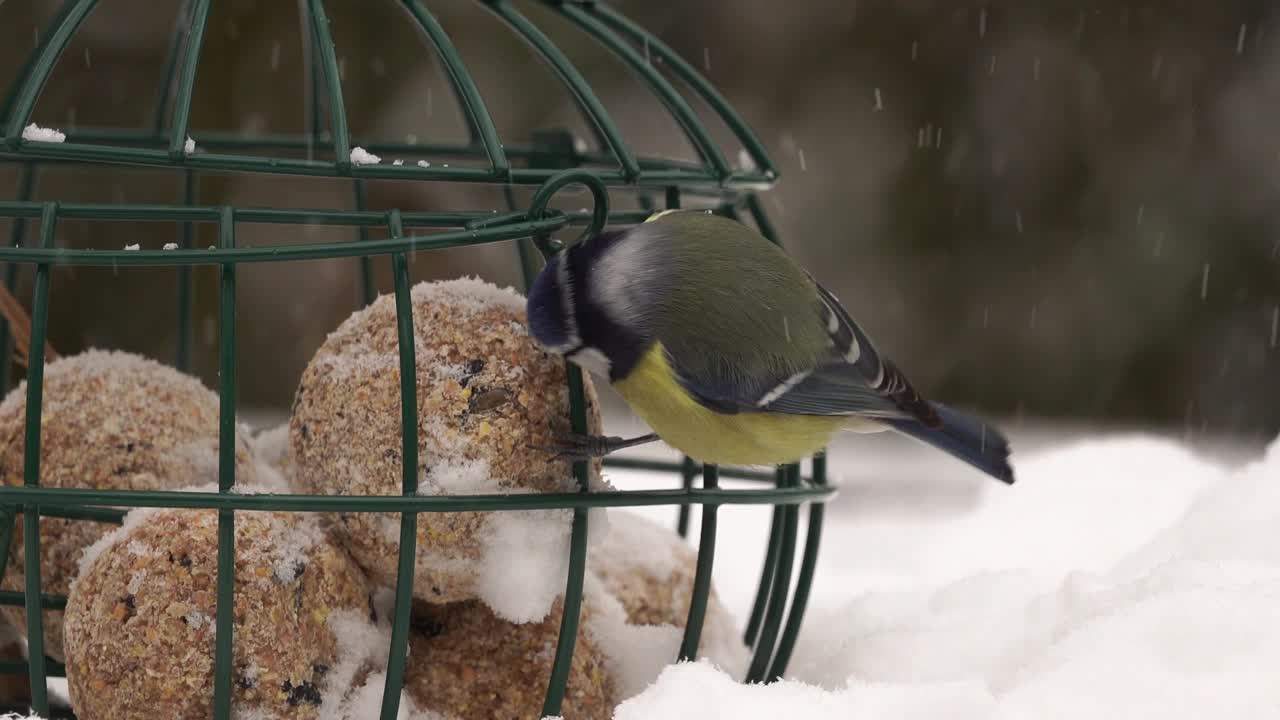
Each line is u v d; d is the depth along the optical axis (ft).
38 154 11.32
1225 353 38.78
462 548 12.23
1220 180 39.06
